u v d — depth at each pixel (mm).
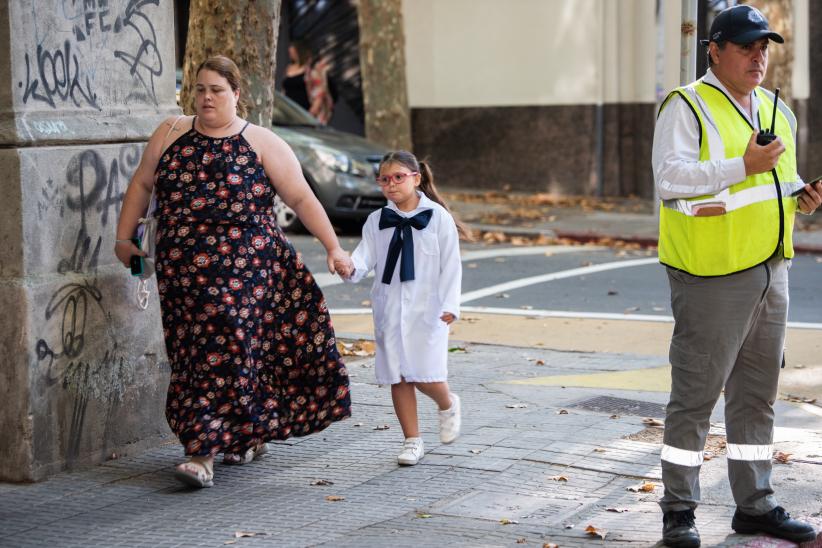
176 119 14625
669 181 11961
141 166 14680
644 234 40344
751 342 12453
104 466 15328
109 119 15469
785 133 12453
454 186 55188
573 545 12281
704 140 11977
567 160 51750
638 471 14922
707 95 12172
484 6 53125
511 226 43062
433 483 14625
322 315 14992
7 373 14203
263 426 14617
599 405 18781
